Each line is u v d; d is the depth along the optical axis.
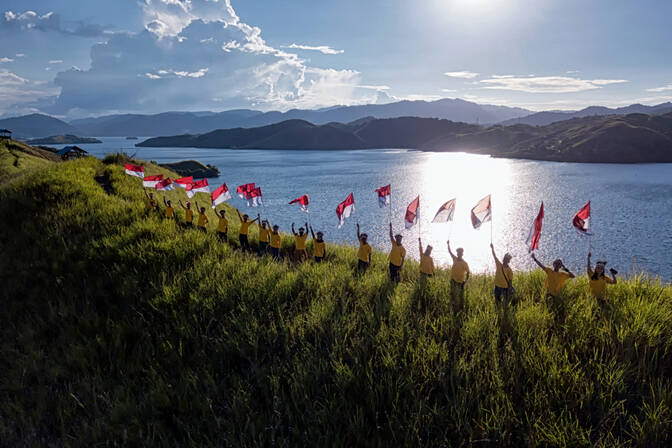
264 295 9.10
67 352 7.53
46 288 9.91
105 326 8.33
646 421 4.84
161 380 6.42
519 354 6.29
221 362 6.90
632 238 65.19
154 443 5.39
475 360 6.18
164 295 9.09
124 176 26.11
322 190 130.62
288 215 85.75
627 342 6.37
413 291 9.42
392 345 6.76
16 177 24.03
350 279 10.47
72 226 13.71
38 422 5.95
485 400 5.37
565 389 5.59
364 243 12.46
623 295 8.49
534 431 4.94
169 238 12.73
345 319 7.80
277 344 7.43
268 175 185.00
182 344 7.54
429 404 5.62
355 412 5.51
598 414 5.21
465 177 173.88
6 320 8.75
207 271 10.70
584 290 9.22
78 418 6.02
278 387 6.06
